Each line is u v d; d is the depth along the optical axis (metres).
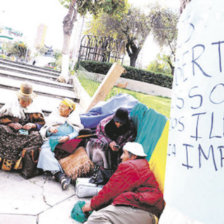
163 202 2.13
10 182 2.92
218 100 0.88
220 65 0.89
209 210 0.86
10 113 3.46
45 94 7.04
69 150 3.26
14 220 2.20
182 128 1.02
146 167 2.23
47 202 2.64
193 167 0.94
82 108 6.74
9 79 7.32
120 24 16.42
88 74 7.94
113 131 3.19
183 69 1.05
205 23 0.95
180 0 1.62
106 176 3.00
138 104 3.23
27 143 3.21
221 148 0.86
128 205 2.01
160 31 16.22
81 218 2.37
